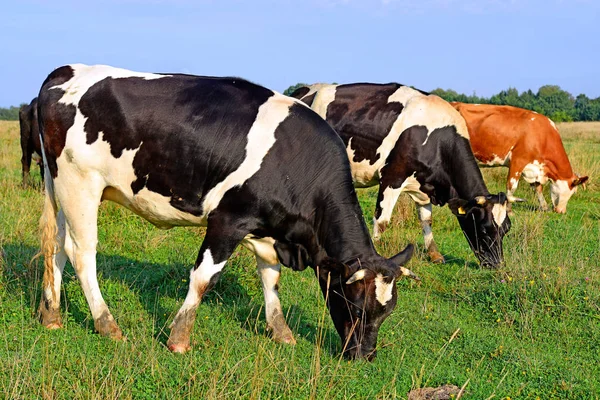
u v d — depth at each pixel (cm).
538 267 704
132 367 471
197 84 529
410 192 859
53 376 434
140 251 808
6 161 1684
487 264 791
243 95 523
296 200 509
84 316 585
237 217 508
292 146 508
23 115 1185
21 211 908
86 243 546
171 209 536
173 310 599
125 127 520
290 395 438
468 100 6550
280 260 540
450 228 1054
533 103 8962
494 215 777
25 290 618
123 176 533
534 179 1257
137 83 531
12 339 512
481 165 1302
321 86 920
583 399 462
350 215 517
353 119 860
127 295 633
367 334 488
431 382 486
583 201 1412
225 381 449
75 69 563
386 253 841
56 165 544
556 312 631
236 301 650
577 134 3694
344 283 485
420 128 818
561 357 546
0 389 421
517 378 499
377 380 479
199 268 514
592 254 866
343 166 524
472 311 661
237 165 502
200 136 507
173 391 438
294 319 608
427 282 752
